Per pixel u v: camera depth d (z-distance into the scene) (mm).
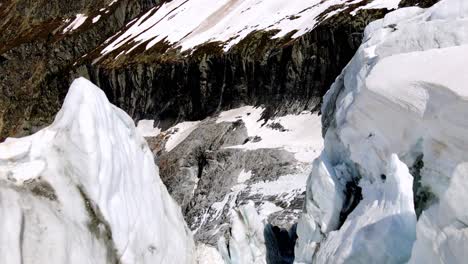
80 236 6484
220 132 41844
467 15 9484
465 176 6344
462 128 6543
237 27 56281
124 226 7559
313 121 38812
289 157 31469
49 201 6371
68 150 6906
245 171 32344
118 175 7816
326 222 10484
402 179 7609
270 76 45781
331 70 41625
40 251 5781
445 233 6211
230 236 14109
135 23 76312
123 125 8891
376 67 8578
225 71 49375
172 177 38219
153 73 56094
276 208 23438
